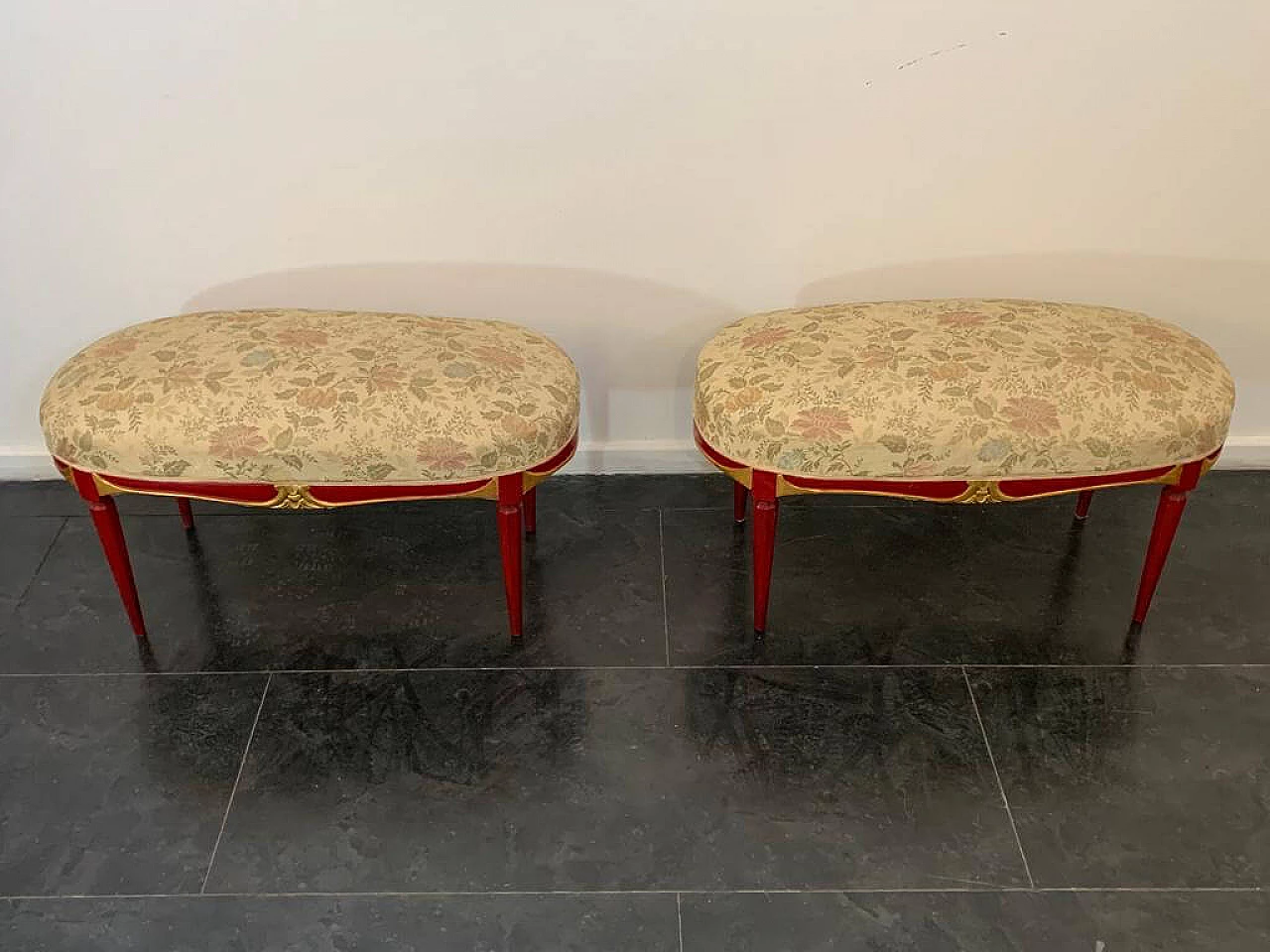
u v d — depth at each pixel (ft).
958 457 4.93
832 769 5.11
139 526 6.46
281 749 5.21
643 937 4.49
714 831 4.86
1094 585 6.08
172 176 5.73
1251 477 6.84
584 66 5.42
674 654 5.68
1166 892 4.63
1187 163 5.76
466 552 6.30
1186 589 6.04
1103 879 4.68
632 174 5.76
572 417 5.21
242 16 5.25
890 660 5.64
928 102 5.56
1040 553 6.30
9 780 5.08
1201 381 5.10
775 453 4.99
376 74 5.44
